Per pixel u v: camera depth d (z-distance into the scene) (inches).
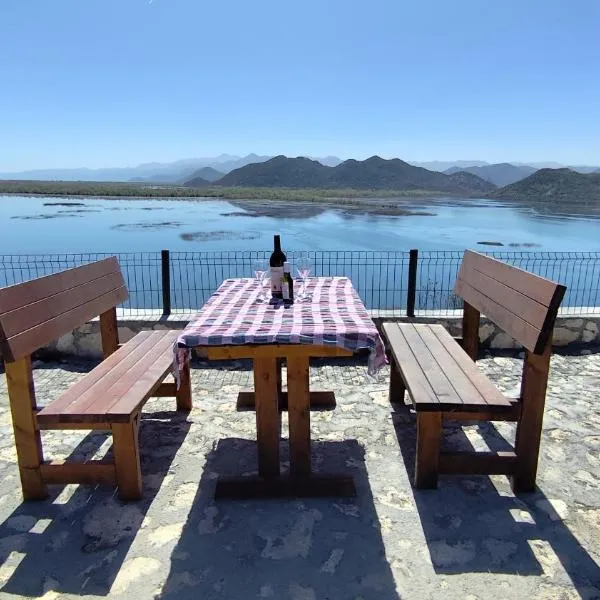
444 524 104.2
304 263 153.7
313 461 128.6
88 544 99.2
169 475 123.4
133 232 1164.5
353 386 177.8
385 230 1224.2
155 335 158.4
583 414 154.3
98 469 111.7
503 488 117.2
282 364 199.5
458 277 170.9
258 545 98.4
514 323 119.6
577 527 103.3
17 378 107.5
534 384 109.7
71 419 103.6
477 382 117.3
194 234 1110.4
